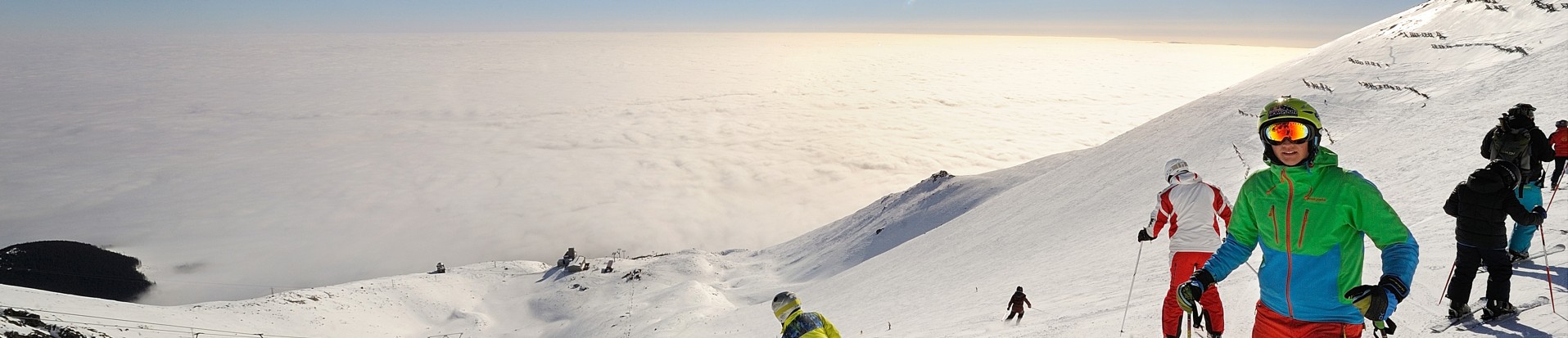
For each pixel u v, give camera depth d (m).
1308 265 2.95
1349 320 2.95
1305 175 2.85
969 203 73.44
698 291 63.53
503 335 67.81
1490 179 4.77
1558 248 6.24
